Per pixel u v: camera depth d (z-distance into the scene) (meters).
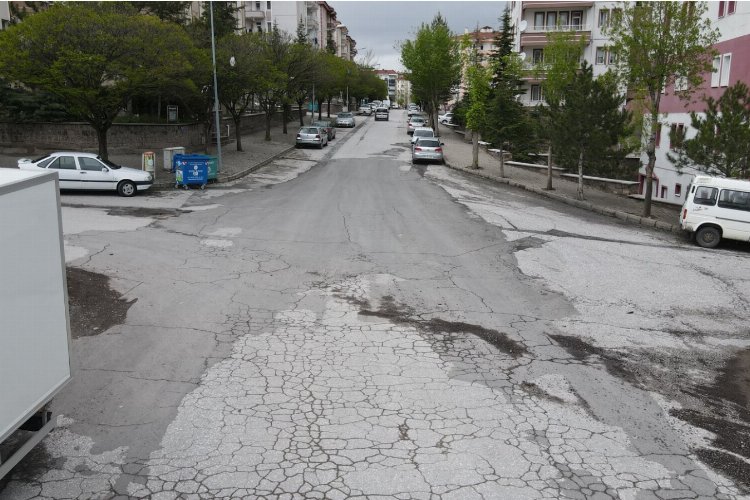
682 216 17.66
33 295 5.14
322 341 8.66
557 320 10.00
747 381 7.99
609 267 13.62
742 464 5.91
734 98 18.55
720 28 25.27
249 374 7.52
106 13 22.28
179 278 11.38
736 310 11.02
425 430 6.30
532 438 6.21
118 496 5.12
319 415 6.55
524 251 14.76
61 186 19.78
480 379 7.59
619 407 7.02
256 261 12.84
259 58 32.62
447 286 11.61
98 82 21.55
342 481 5.38
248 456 5.74
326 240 15.09
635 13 19.06
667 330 9.80
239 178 26.80
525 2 50.41
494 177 28.69
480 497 5.20
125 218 16.83
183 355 8.02
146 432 6.13
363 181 26.88
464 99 49.72
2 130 29.59
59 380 5.60
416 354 8.31
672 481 5.56
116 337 8.54
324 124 47.88
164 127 31.77
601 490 5.37
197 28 34.31
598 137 22.88
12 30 20.44
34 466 5.50
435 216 18.92
